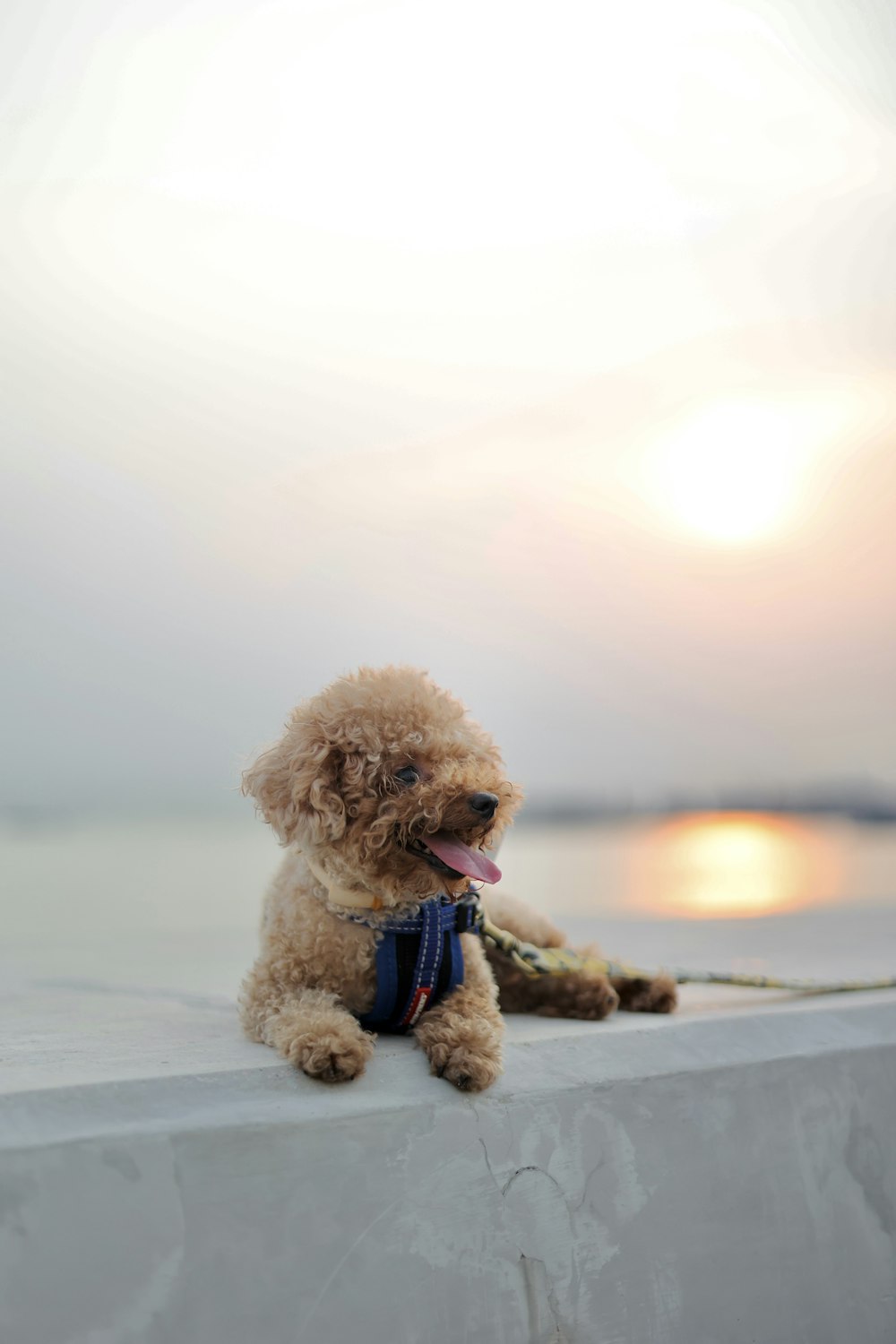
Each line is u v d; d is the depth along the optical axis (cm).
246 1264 174
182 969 379
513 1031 246
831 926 475
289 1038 206
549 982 279
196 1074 192
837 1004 273
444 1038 214
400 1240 186
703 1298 210
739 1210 220
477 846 241
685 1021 250
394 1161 190
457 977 240
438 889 234
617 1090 215
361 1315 179
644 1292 205
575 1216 203
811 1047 244
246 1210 176
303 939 236
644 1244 208
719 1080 227
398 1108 193
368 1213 185
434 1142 194
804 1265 223
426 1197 190
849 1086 241
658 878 720
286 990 232
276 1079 195
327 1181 183
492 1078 205
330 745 237
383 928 235
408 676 259
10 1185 163
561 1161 205
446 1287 187
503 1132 201
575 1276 199
